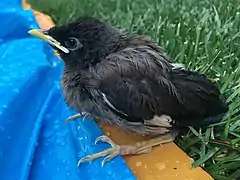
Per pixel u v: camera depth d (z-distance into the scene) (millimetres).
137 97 190
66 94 207
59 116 238
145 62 194
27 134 228
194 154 211
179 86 198
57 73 266
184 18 315
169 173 194
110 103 191
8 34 317
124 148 202
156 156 202
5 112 226
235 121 217
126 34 206
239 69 243
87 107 202
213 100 206
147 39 205
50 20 318
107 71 193
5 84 245
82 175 198
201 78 207
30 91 247
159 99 193
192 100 200
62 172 204
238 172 197
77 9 365
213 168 201
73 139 220
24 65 263
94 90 193
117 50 198
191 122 208
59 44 201
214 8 316
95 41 196
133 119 194
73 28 198
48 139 227
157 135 209
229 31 289
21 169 212
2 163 211
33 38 294
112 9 364
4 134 219
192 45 269
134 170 197
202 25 296
